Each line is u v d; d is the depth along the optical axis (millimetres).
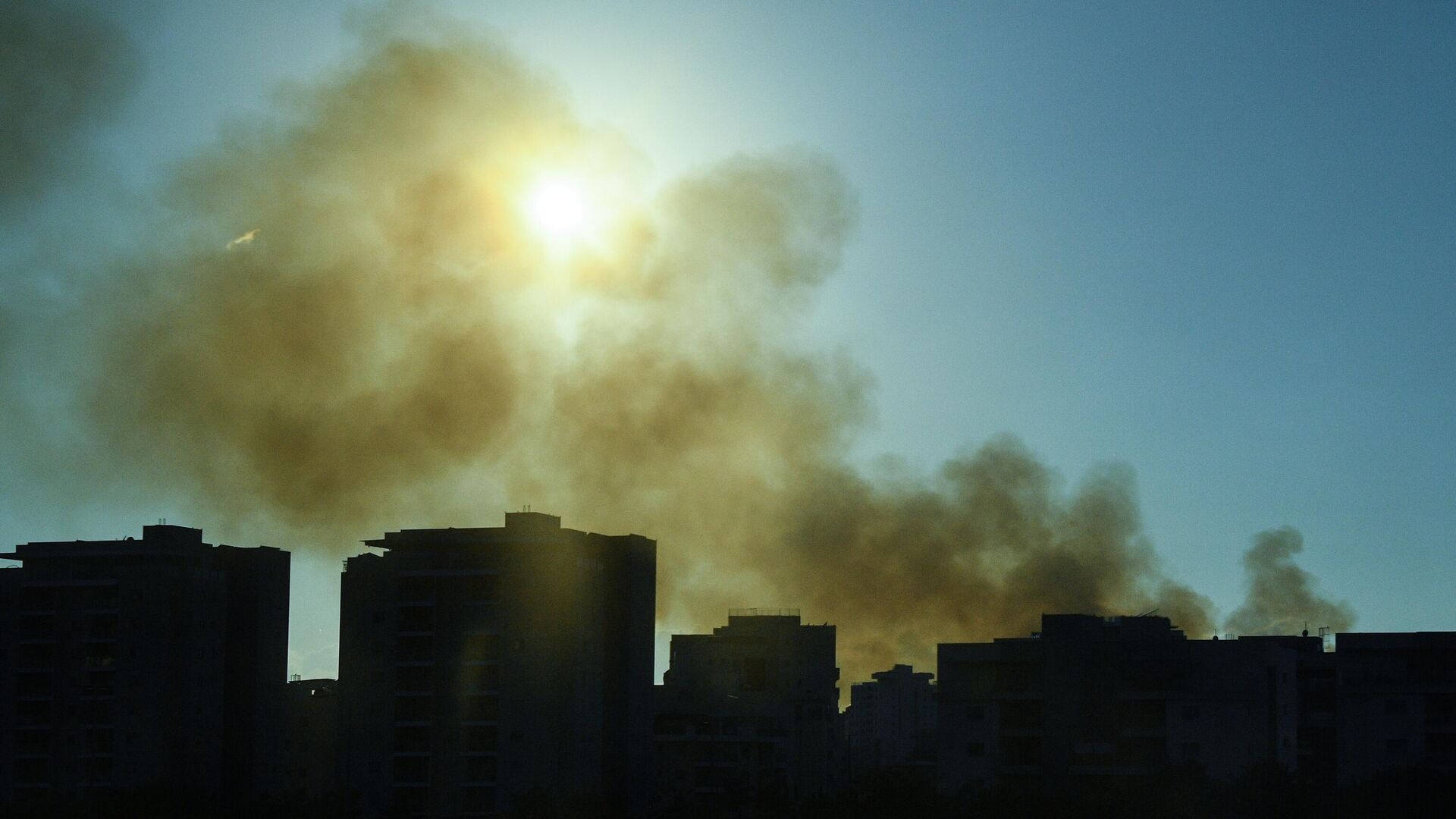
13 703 169500
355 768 161875
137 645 168625
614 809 170750
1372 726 146625
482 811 158625
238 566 180750
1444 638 146250
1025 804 129125
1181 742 139250
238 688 178250
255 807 156750
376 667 163000
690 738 191125
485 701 160375
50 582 170750
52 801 160750
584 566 171250
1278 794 127625
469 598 162750
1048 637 145500
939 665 146250
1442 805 126875
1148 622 150500
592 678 171125
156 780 167125
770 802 169875
